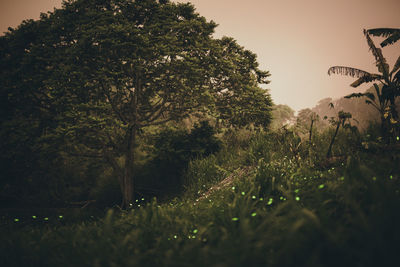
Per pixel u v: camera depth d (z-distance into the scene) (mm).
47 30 8203
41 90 8883
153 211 2662
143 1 8648
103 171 13391
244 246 1321
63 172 12164
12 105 8758
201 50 8922
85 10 8594
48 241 2314
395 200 1362
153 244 1987
